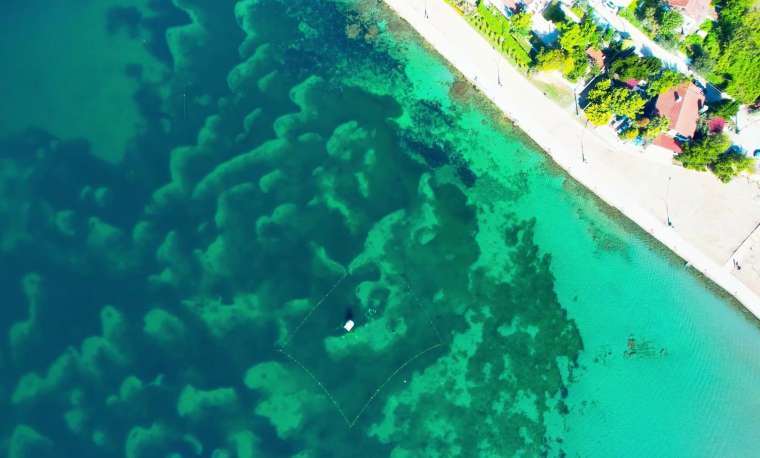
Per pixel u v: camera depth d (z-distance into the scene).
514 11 46.09
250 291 44.66
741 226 43.72
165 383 43.72
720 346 43.22
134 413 43.44
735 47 44.00
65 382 44.00
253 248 45.28
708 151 42.28
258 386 43.50
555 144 45.09
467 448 42.59
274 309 44.41
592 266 44.34
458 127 46.16
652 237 44.22
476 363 43.41
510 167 45.50
